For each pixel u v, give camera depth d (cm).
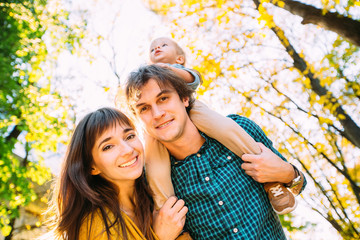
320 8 409
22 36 695
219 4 506
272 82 561
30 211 901
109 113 222
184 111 228
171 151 238
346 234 516
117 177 215
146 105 219
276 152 262
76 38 797
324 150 513
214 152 236
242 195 225
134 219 229
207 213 222
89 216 214
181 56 362
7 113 709
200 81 273
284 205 227
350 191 514
